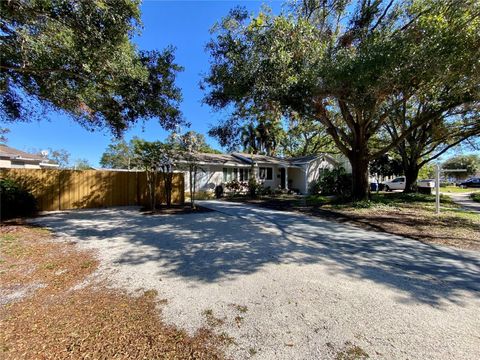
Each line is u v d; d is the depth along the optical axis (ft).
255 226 22.31
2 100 22.85
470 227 21.67
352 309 8.62
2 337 6.93
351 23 26.27
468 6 17.78
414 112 47.50
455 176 134.62
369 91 21.36
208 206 36.14
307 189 65.77
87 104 25.03
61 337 7.00
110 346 6.68
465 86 22.21
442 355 6.40
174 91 25.67
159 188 38.50
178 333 7.29
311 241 17.49
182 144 32.37
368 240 17.78
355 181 36.91
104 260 13.47
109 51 18.52
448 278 11.32
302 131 78.64
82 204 33.45
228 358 6.32
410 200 40.98
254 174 59.41
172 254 14.55
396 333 7.31
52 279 10.96
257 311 8.49
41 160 51.55
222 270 12.14
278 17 22.21
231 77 24.57
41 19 16.07
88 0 15.74
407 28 22.24
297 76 22.47
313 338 7.09
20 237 17.54
